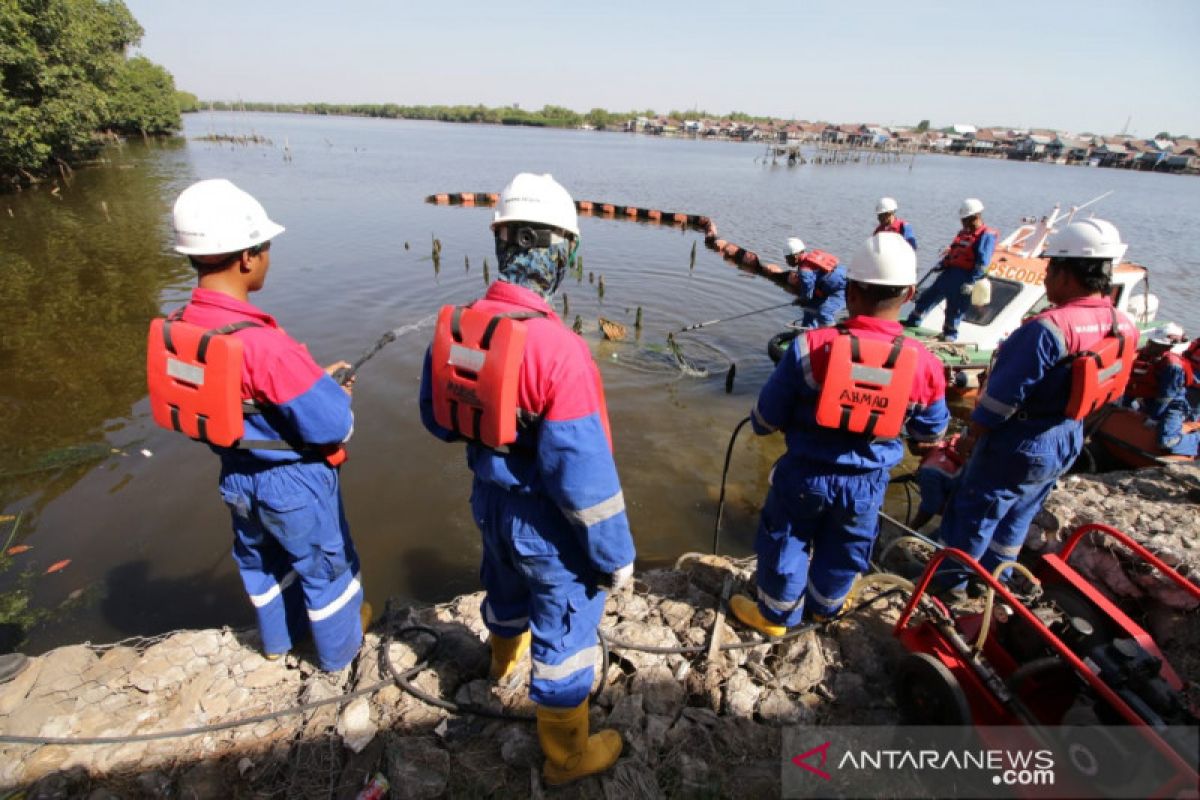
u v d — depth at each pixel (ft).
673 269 49.37
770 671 9.26
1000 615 8.46
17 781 7.44
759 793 7.54
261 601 8.62
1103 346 8.77
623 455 20.86
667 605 10.60
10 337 30.32
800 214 79.77
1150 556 7.87
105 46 118.52
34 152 75.05
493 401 5.57
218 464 19.52
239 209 6.79
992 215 86.69
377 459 19.84
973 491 10.13
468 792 7.35
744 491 18.98
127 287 38.91
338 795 7.43
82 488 18.15
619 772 7.58
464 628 9.92
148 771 7.63
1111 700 6.20
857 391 7.25
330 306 35.45
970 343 24.06
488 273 42.75
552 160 160.04
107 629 13.28
